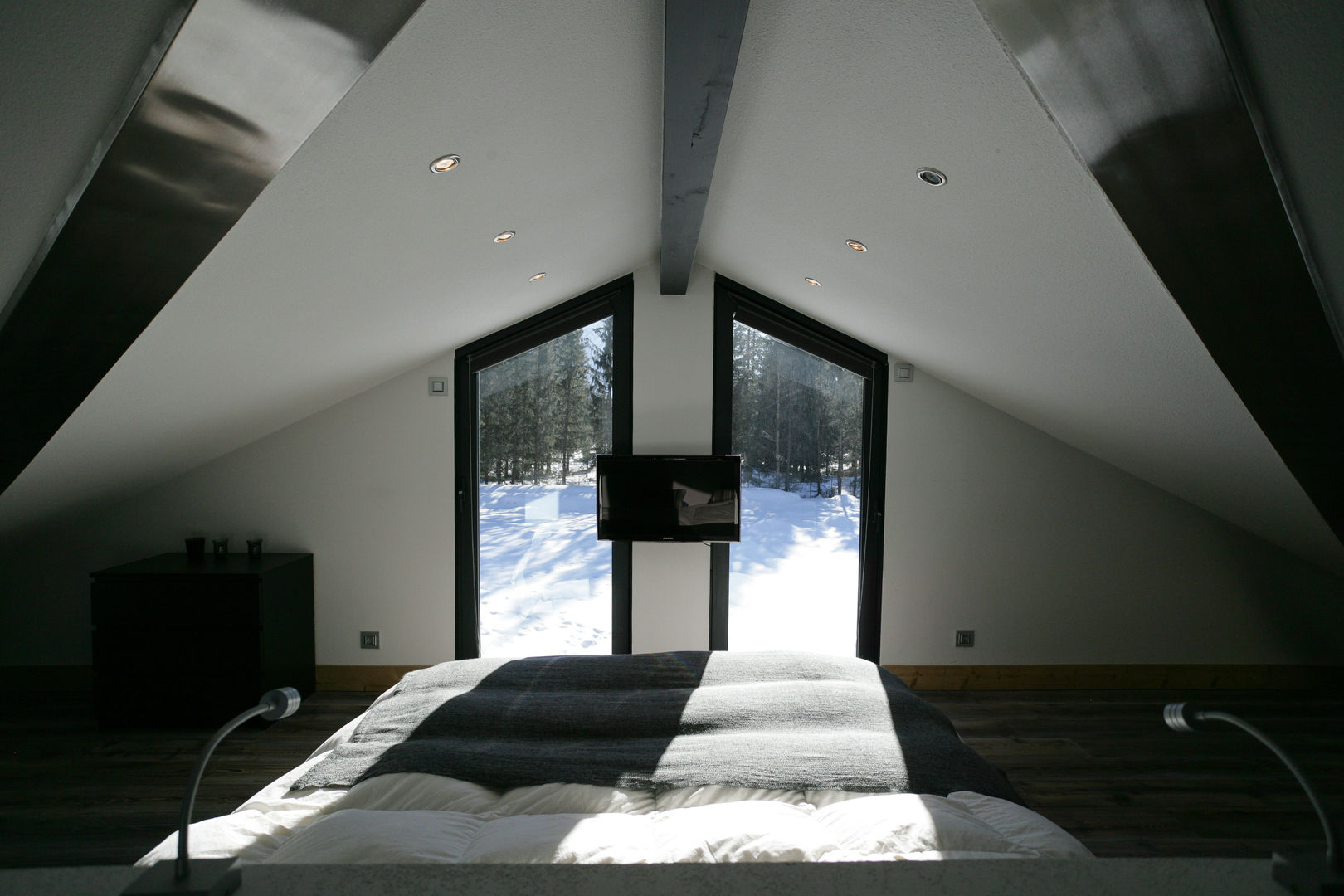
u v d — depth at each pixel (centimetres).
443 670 287
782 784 199
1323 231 146
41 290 164
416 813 179
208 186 154
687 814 182
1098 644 464
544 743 227
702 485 441
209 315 239
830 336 462
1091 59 132
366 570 454
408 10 130
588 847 163
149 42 122
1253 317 171
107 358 193
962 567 465
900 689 269
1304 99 125
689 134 205
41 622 439
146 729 386
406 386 453
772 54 189
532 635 468
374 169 201
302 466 449
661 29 181
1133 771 349
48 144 134
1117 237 200
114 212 151
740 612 471
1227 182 142
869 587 470
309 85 139
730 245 385
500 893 85
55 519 396
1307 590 458
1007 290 272
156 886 83
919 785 199
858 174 238
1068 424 412
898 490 464
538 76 189
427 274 302
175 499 444
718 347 462
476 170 229
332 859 155
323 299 275
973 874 89
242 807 194
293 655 420
